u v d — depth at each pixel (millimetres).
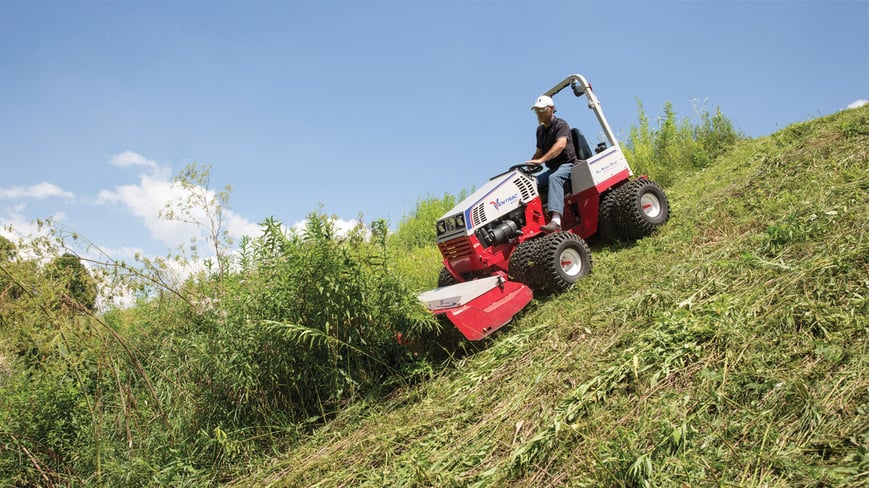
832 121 7668
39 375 3875
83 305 3512
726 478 1984
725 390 2465
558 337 3787
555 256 4773
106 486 3373
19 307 3191
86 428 3768
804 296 2949
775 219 4562
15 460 3580
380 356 4074
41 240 3471
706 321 3018
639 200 5660
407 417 3463
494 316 4344
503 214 5203
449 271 5410
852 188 4215
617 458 2188
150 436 3691
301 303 3842
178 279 4609
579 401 2791
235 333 3816
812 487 1839
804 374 2373
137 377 4297
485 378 3631
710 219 5367
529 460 2527
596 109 6086
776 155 6711
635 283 4402
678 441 2209
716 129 10211
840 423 2072
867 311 2646
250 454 3602
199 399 3838
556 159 5762
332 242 3871
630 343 3271
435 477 2688
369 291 3912
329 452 3391
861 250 3107
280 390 3898
